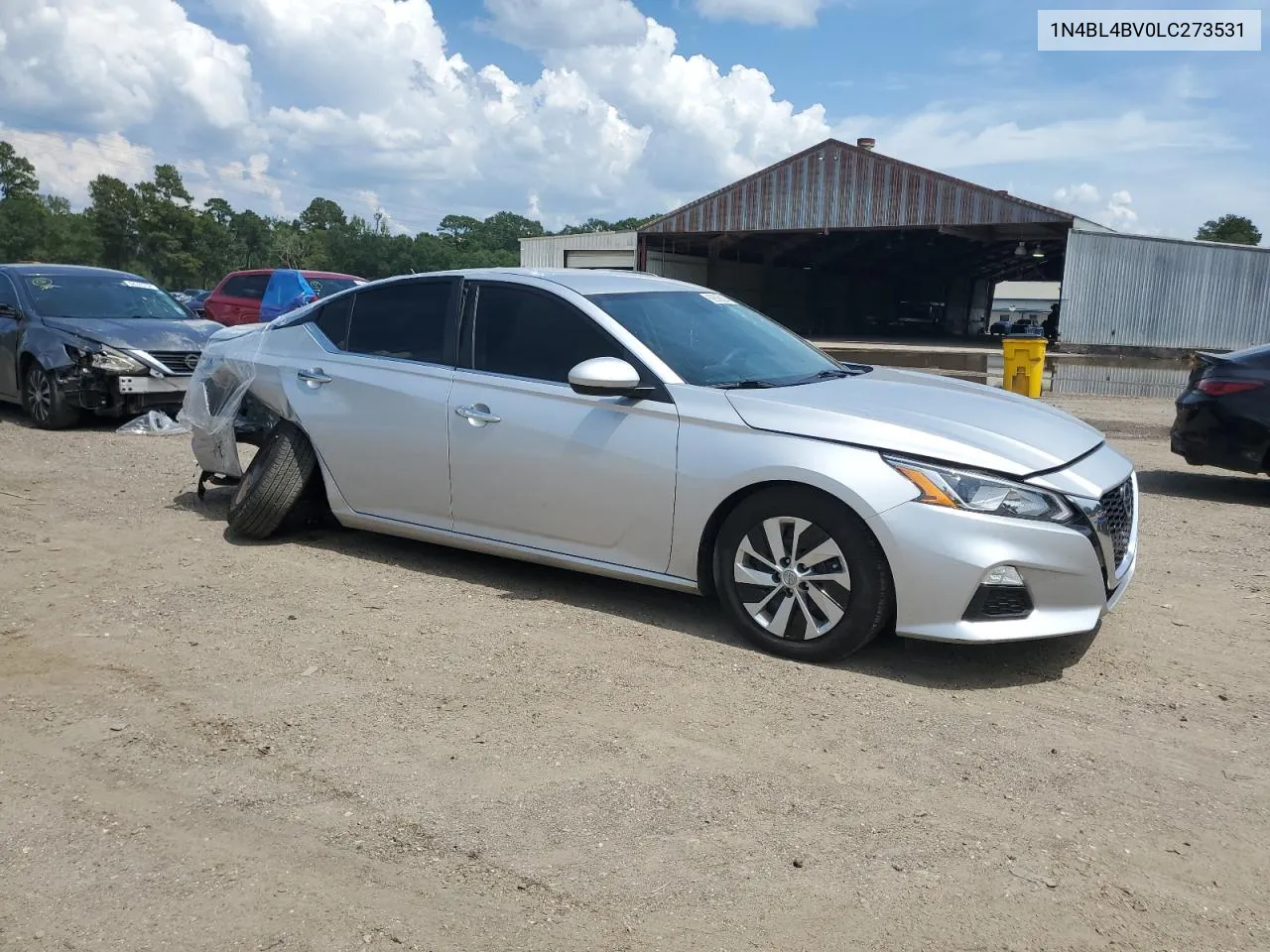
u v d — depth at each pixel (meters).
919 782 3.11
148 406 9.95
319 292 18.34
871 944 2.36
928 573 3.73
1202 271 29.89
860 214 36.91
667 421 4.29
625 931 2.39
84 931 2.38
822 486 3.87
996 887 2.58
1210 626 4.65
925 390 4.63
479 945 2.34
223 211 127.44
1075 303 30.80
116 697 3.64
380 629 4.36
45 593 4.78
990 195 34.22
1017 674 3.99
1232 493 8.14
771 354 4.95
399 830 2.80
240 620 4.45
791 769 3.17
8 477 7.49
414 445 5.03
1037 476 3.80
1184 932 2.42
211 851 2.70
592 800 2.96
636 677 3.87
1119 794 3.07
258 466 5.59
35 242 105.44
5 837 2.76
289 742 3.31
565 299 4.75
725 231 39.84
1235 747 3.41
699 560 4.27
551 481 4.57
